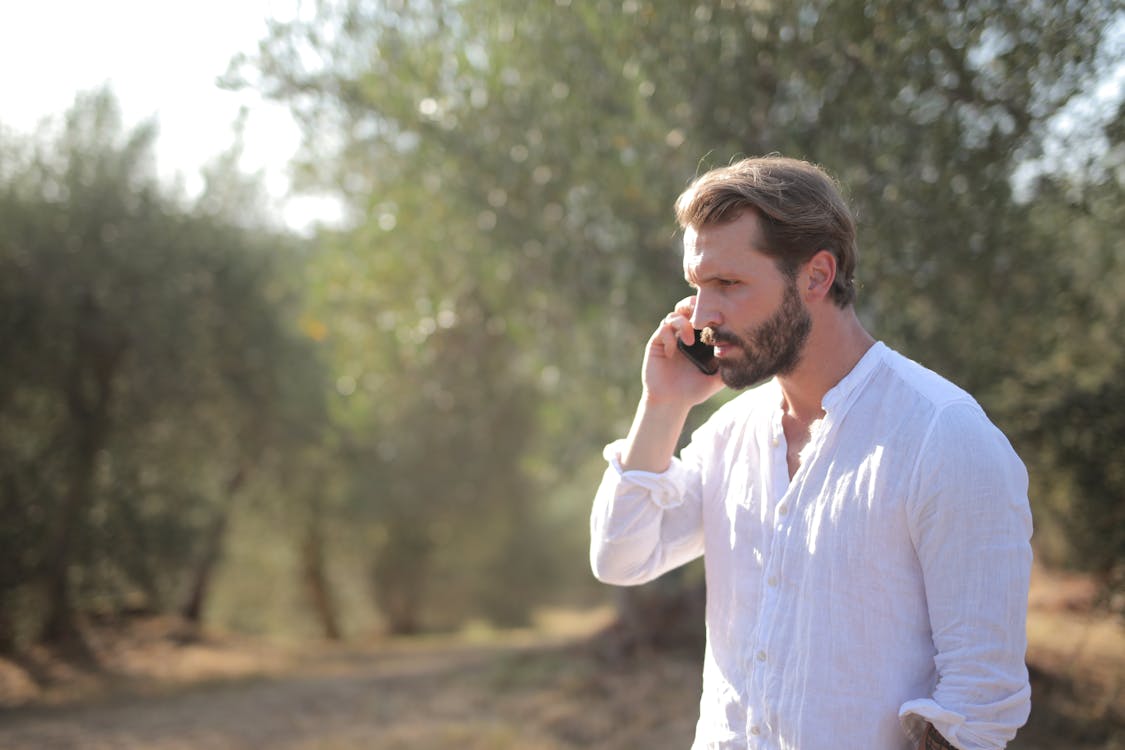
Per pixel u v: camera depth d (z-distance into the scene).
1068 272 4.29
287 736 6.22
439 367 7.44
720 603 1.52
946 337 4.02
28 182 9.74
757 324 1.38
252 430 11.55
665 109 4.32
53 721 7.22
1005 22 3.42
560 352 6.27
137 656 10.32
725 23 3.95
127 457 10.33
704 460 1.62
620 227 5.19
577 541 19.34
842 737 1.31
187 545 10.64
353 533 15.21
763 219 1.36
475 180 5.47
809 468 1.38
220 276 10.70
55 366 9.77
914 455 1.30
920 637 1.32
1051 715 4.18
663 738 5.21
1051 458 4.32
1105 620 4.48
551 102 5.07
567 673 6.85
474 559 17.55
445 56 5.53
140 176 10.34
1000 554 1.25
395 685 7.82
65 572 9.98
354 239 6.67
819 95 3.87
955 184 3.79
